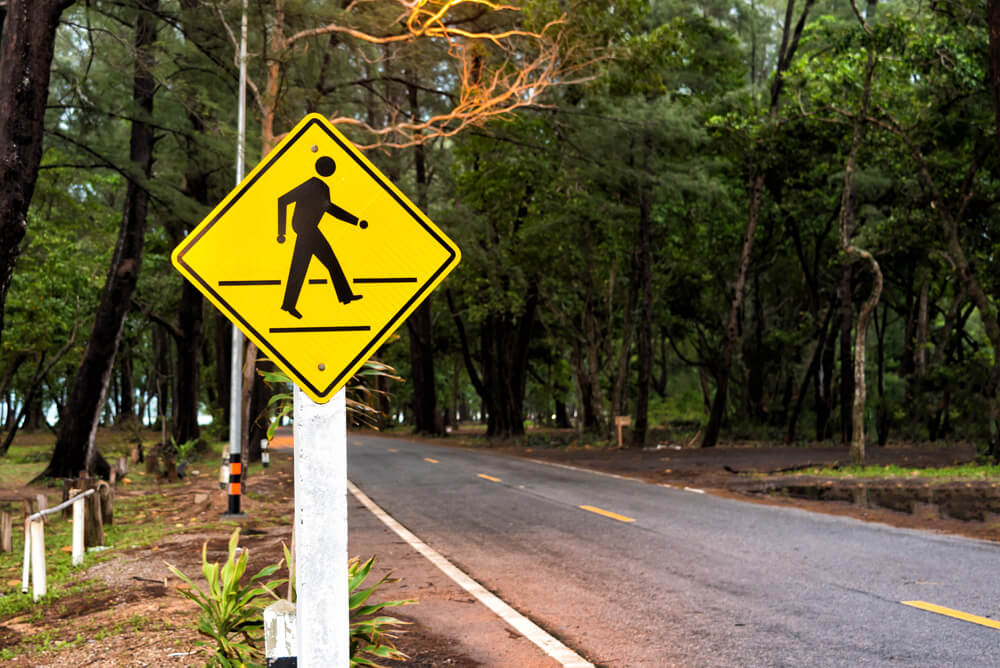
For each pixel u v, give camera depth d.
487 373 44.16
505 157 32.28
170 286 38.84
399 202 2.97
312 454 2.80
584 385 43.81
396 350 67.94
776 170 29.86
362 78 22.39
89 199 34.31
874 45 21.08
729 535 10.62
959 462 22.06
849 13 37.00
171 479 22.58
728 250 39.97
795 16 40.41
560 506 14.14
